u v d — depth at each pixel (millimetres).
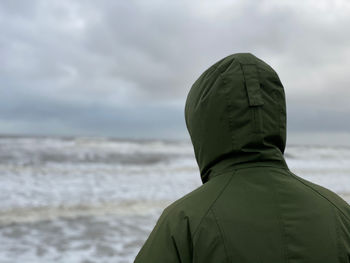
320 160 32562
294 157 35062
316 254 913
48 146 29312
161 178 16250
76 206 10062
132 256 6371
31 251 6441
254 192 984
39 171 16734
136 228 8094
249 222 935
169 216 1026
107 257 6281
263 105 1019
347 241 964
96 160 22828
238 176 1019
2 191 11719
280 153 1070
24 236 7270
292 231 932
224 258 903
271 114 1031
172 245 966
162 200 11352
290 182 1025
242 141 1009
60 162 20797
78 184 13672
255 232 924
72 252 6469
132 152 29578
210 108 1041
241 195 982
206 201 996
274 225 935
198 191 1049
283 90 1084
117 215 9211
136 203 10750
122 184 14109
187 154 30188
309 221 951
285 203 973
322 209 985
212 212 961
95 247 6766
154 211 9789
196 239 939
